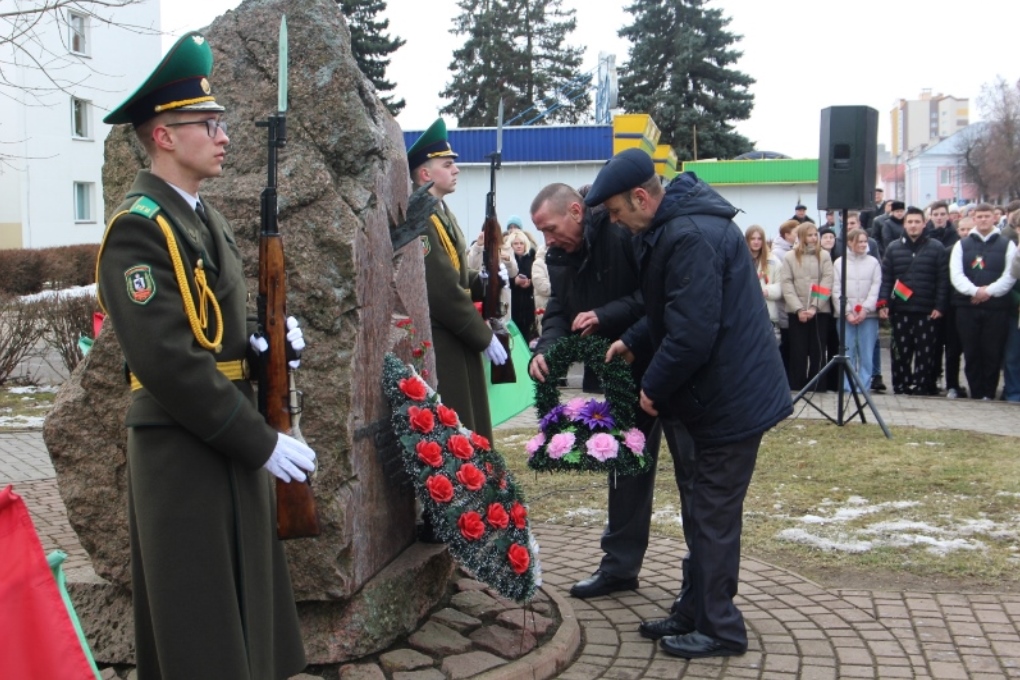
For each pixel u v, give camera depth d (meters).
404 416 3.89
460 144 17.55
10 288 21.95
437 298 5.04
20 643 2.22
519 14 42.34
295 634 3.15
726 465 3.99
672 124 37.88
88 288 14.29
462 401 5.14
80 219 29.77
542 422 4.55
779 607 4.57
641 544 4.74
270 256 2.99
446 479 3.76
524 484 6.88
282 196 3.77
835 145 8.62
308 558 3.65
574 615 4.35
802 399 10.31
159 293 2.71
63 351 11.75
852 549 5.36
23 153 28.00
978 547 5.39
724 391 3.94
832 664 3.96
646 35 39.28
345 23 4.04
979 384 10.67
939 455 7.65
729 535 4.02
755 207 24.06
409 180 4.59
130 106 2.86
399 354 4.15
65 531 5.84
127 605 3.92
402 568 4.03
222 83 3.97
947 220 11.77
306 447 2.96
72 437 3.91
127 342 2.70
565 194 4.62
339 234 3.73
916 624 4.36
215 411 2.76
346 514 3.65
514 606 4.34
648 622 4.26
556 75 42.09
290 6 3.95
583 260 4.71
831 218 16.31
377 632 3.83
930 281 10.89
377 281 3.98
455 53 42.47
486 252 5.75
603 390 4.60
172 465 2.83
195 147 2.88
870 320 10.67
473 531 3.71
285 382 3.02
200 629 2.82
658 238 3.96
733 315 3.93
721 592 4.02
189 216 2.88
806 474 7.09
